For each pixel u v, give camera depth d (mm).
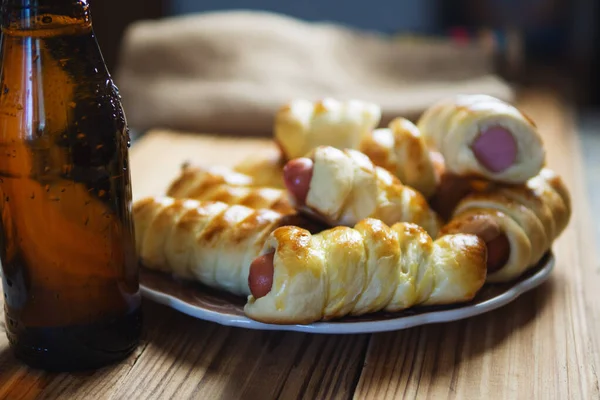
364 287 553
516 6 1423
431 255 572
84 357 549
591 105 1407
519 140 610
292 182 588
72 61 528
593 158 1108
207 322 598
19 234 538
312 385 545
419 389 541
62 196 535
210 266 591
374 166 605
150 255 614
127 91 1108
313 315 546
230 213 601
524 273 622
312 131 676
